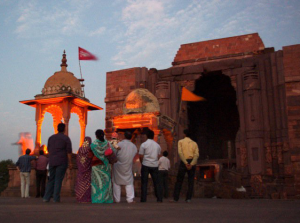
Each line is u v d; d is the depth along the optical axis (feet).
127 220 13.33
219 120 143.33
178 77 107.34
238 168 92.58
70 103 60.08
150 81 109.50
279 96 90.89
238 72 98.99
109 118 55.77
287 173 84.79
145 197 33.42
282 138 87.76
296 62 89.10
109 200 29.58
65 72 63.98
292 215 16.05
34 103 62.28
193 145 34.19
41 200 36.45
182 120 103.40
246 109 93.15
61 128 32.86
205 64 104.27
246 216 15.47
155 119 52.75
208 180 89.92
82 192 29.30
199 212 17.94
